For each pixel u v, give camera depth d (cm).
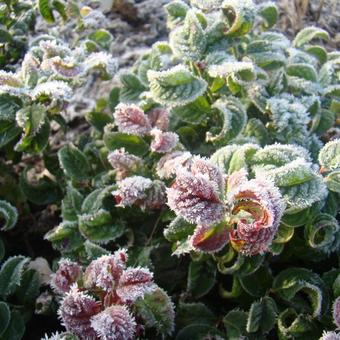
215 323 29
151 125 34
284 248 30
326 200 29
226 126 32
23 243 37
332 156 27
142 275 24
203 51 34
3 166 38
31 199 36
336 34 53
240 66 31
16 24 42
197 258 29
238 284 29
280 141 34
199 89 31
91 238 31
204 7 37
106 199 32
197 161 24
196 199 22
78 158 35
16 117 32
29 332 32
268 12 40
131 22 51
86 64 33
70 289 25
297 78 37
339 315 25
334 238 29
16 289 31
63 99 31
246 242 22
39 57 36
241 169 24
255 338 27
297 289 27
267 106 34
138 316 26
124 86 38
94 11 41
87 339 24
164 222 32
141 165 32
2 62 41
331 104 36
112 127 36
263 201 21
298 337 27
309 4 54
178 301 31
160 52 39
